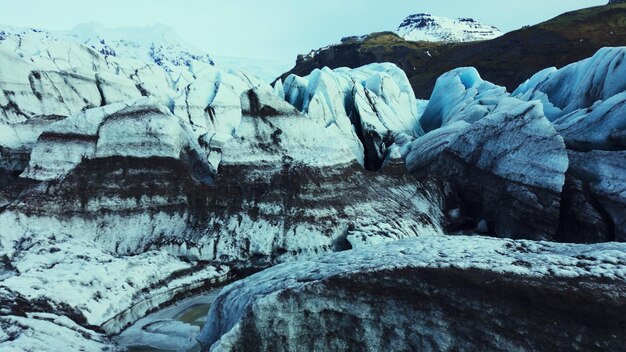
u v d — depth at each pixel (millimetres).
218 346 8875
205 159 20875
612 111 19750
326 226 16641
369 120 29344
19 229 16250
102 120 18250
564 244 9328
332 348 8812
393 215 17938
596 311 7367
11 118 26094
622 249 8547
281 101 18734
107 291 13133
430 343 8227
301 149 18344
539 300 7715
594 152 18422
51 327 10992
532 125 19219
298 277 9633
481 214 20328
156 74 39812
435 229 18734
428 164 24125
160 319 13234
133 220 17125
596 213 16750
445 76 38719
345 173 18625
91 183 17422
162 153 17938
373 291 8672
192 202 17531
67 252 15016
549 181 17562
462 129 22891
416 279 8492
